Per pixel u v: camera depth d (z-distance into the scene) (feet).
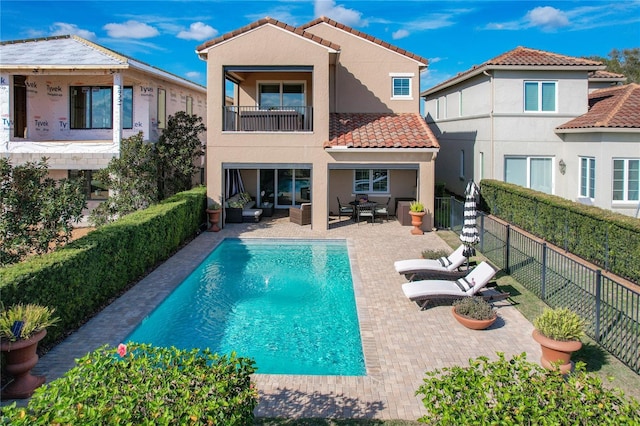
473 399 19.11
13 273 32.65
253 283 55.31
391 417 27.30
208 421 17.89
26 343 28.19
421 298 43.86
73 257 38.60
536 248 50.39
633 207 75.10
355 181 94.84
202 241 72.28
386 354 35.73
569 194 85.61
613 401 19.16
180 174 87.25
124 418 16.99
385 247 69.00
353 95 92.43
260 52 77.56
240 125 81.35
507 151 87.92
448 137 114.83
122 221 53.67
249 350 38.32
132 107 90.99
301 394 29.96
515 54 90.79
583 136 80.79
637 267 48.01
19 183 48.67
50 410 17.30
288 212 96.89
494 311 41.88
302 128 87.92
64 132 91.09
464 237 52.75
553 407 18.29
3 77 79.87
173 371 19.98
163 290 49.55
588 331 38.14
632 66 233.96
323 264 63.41
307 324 43.55
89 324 40.40
